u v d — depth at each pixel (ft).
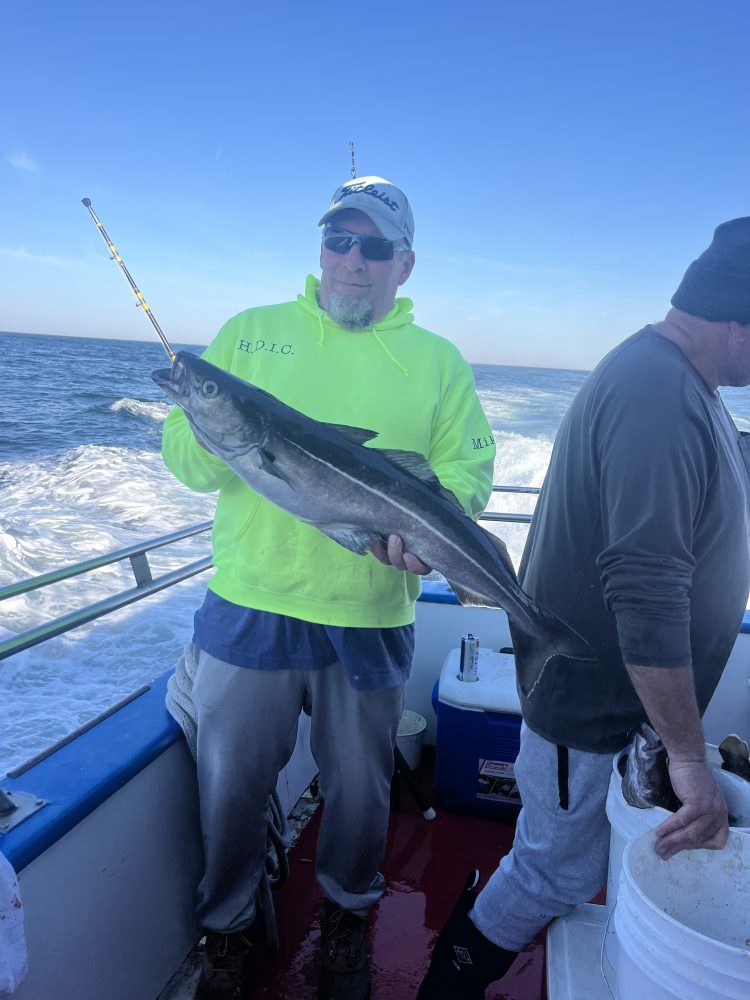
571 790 5.51
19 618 19.80
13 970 4.28
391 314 6.72
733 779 5.19
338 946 6.78
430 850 8.98
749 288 4.65
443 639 10.96
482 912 6.01
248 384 5.71
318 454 5.62
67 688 15.74
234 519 6.40
